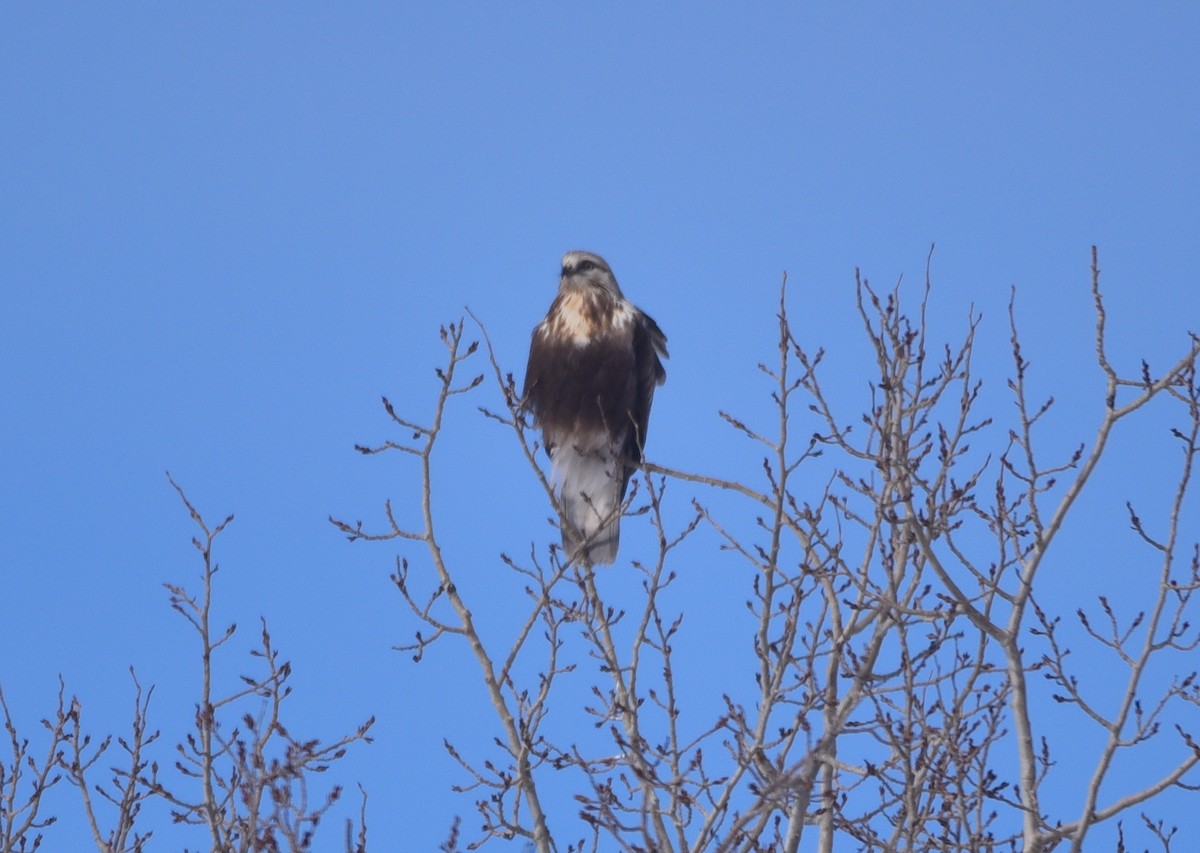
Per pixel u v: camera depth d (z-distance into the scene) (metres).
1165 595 10.69
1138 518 10.84
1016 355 11.30
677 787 10.46
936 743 10.98
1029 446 11.12
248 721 11.00
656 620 11.46
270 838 10.02
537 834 10.96
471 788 11.39
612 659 11.61
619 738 10.88
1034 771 10.76
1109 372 10.88
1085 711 10.76
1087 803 10.48
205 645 11.34
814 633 11.38
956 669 11.64
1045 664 10.98
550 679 11.55
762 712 10.83
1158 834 11.66
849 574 11.29
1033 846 10.55
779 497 11.67
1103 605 10.93
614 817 10.11
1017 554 11.10
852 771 10.88
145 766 11.47
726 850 9.51
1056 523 10.88
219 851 10.55
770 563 11.44
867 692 10.90
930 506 11.34
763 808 9.89
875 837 11.04
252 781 10.43
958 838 10.85
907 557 11.53
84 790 11.50
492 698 11.65
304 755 10.80
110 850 11.16
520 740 11.41
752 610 11.55
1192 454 10.80
